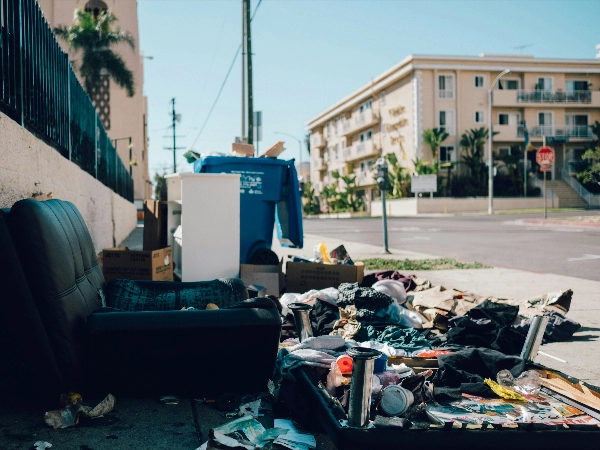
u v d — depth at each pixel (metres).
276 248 9.39
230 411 3.28
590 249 14.27
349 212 52.53
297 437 2.90
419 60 44.03
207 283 4.51
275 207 8.05
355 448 2.58
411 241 18.16
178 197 6.86
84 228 3.89
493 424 2.73
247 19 15.54
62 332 2.97
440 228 24.77
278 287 6.34
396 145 48.12
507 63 45.69
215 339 3.26
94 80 35.69
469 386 3.54
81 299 3.25
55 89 6.53
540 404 3.37
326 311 5.29
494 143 47.12
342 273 6.58
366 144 52.59
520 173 46.06
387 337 4.73
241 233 7.34
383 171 13.95
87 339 3.10
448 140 45.44
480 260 12.45
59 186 6.03
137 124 40.97
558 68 46.66
